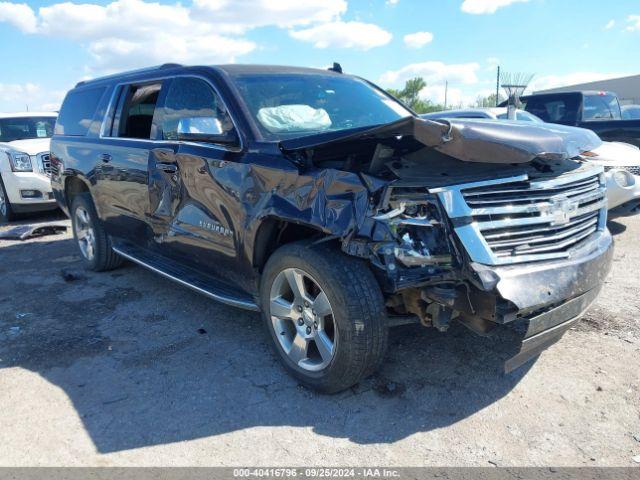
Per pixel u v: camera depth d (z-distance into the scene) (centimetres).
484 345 381
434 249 280
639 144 1020
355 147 316
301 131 385
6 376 362
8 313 482
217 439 287
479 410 307
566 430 286
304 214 308
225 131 382
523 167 325
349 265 297
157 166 444
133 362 377
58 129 648
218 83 405
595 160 648
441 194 280
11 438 293
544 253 302
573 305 303
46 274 605
